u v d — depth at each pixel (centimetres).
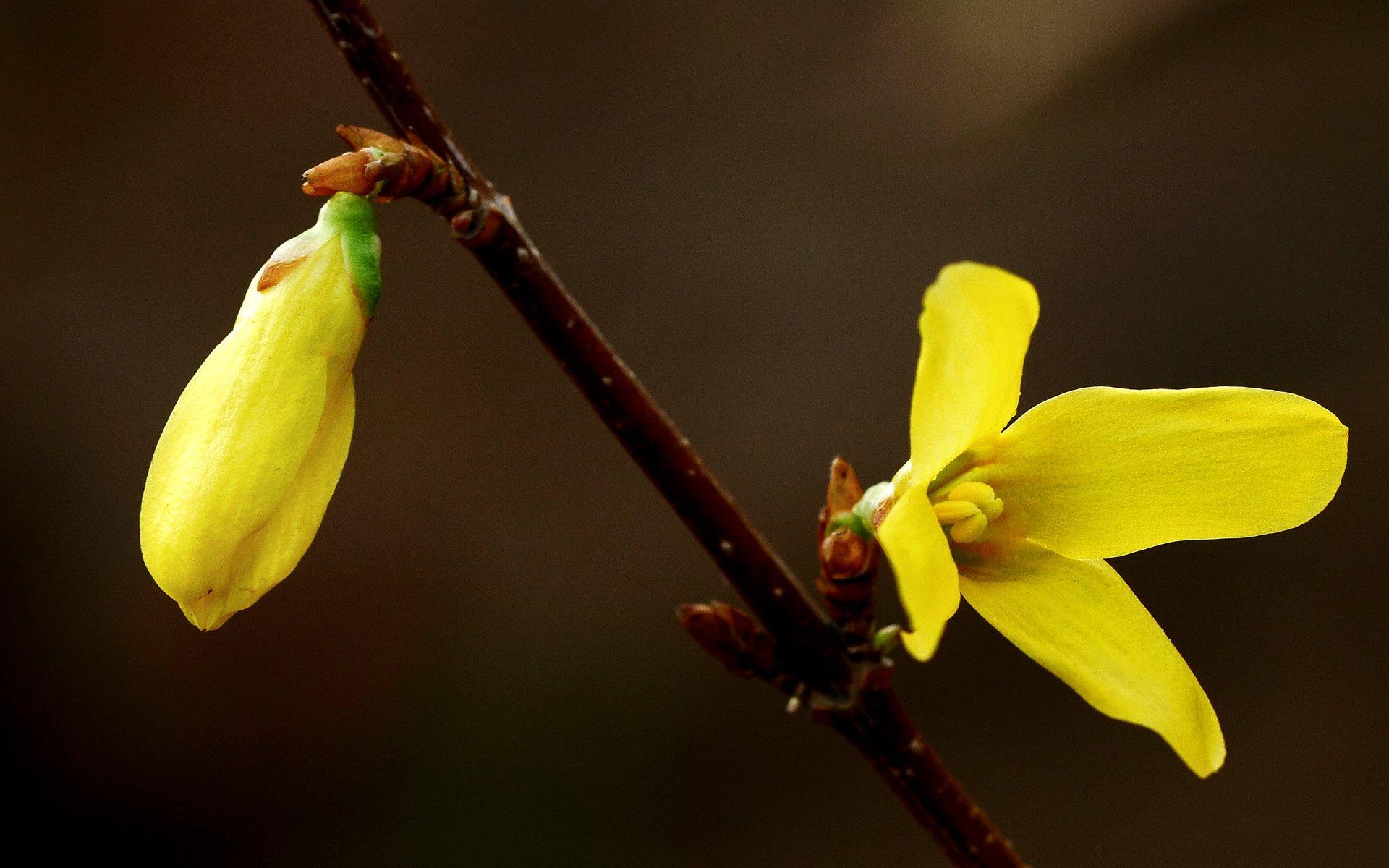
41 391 61
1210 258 64
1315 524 60
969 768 59
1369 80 64
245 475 27
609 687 60
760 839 58
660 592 62
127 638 59
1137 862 56
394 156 27
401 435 64
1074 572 27
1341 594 59
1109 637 27
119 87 65
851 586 27
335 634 61
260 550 27
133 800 58
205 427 27
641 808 59
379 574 62
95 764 58
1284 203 64
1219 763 27
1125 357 64
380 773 59
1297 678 58
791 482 64
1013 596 27
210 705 59
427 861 58
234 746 59
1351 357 61
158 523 27
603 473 64
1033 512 28
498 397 65
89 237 64
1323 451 27
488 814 58
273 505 27
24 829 57
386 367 64
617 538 63
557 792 59
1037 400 64
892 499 27
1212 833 56
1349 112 64
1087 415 27
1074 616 27
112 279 64
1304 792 56
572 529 63
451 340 65
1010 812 57
